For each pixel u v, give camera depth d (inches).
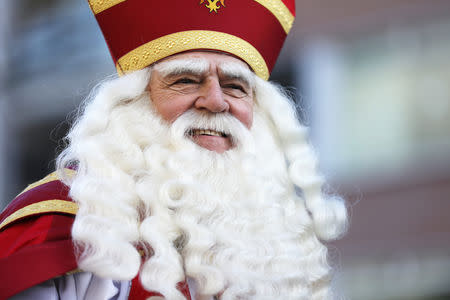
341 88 405.7
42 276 129.0
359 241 388.5
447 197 387.5
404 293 381.7
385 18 404.5
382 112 402.9
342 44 408.2
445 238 384.2
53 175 151.7
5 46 459.5
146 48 164.1
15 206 143.6
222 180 156.0
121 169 149.9
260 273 148.4
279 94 183.0
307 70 406.0
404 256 385.1
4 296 125.6
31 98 448.1
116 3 166.4
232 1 168.9
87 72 445.4
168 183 148.4
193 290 144.6
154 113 160.6
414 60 402.3
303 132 180.2
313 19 409.4
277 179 170.9
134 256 134.8
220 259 144.8
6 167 444.8
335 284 174.2
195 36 163.9
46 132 445.4
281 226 160.4
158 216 144.6
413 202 389.7
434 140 396.8
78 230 133.5
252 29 171.6
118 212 140.2
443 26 399.2
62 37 453.7
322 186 177.8
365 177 395.2
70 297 135.1
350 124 403.5
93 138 151.7
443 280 380.5
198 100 159.6
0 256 134.0
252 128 174.1
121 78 162.6
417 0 400.5
